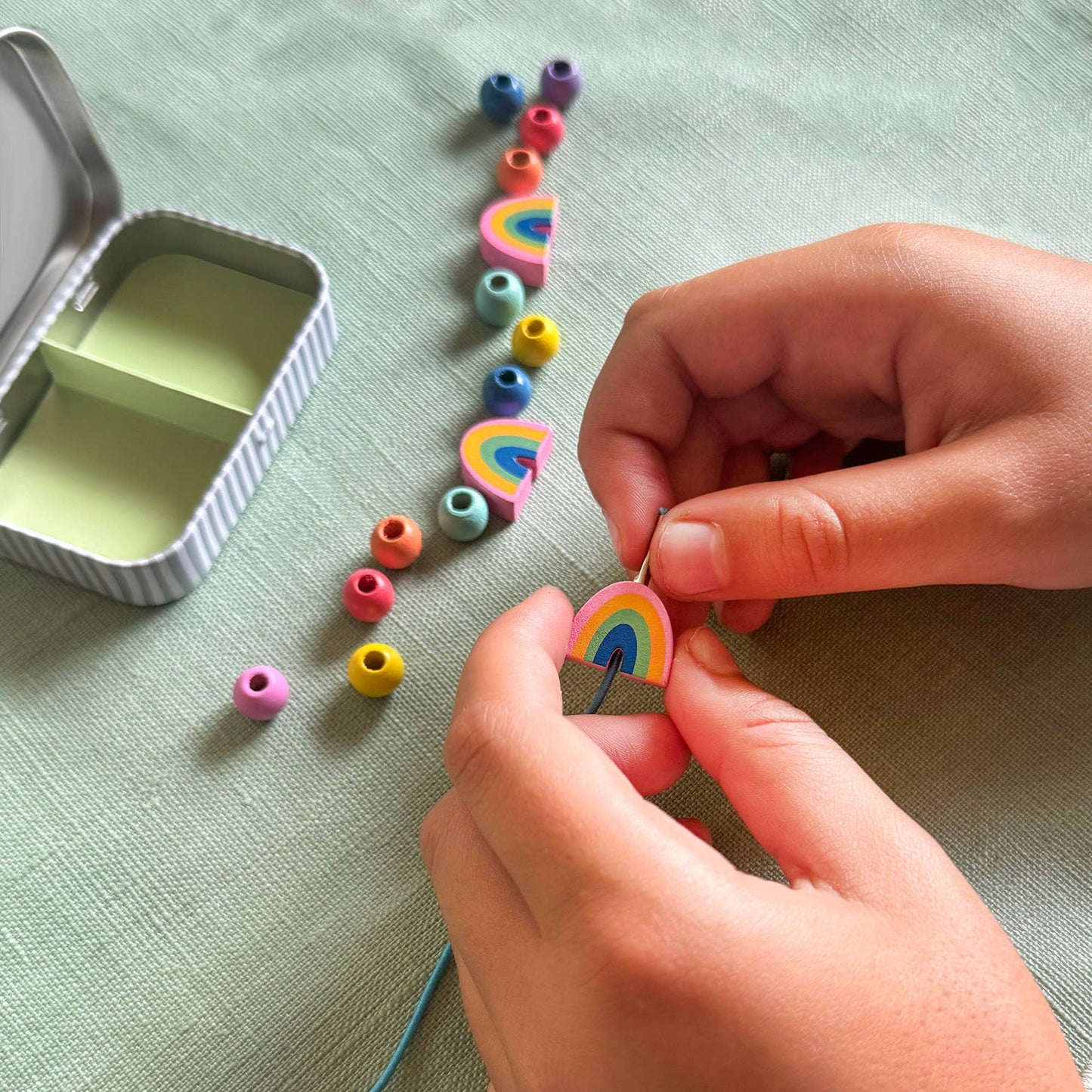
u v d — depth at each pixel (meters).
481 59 1.23
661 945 0.52
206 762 0.92
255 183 1.17
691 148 1.19
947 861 0.61
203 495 1.00
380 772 0.91
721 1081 0.52
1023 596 0.94
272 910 0.87
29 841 0.89
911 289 0.76
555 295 1.11
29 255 1.01
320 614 0.97
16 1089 0.81
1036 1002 0.58
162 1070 0.82
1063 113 1.20
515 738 0.57
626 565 0.86
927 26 1.25
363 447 1.04
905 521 0.70
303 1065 0.82
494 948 0.60
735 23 1.25
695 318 0.82
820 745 0.67
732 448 0.94
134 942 0.86
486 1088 0.80
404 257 1.13
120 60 1.22
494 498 0.99
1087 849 0.86
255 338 1.10
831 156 1.18
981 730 0.90
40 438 1.05
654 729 0.77
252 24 1.24
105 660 0.96
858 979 0.53
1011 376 0.73
